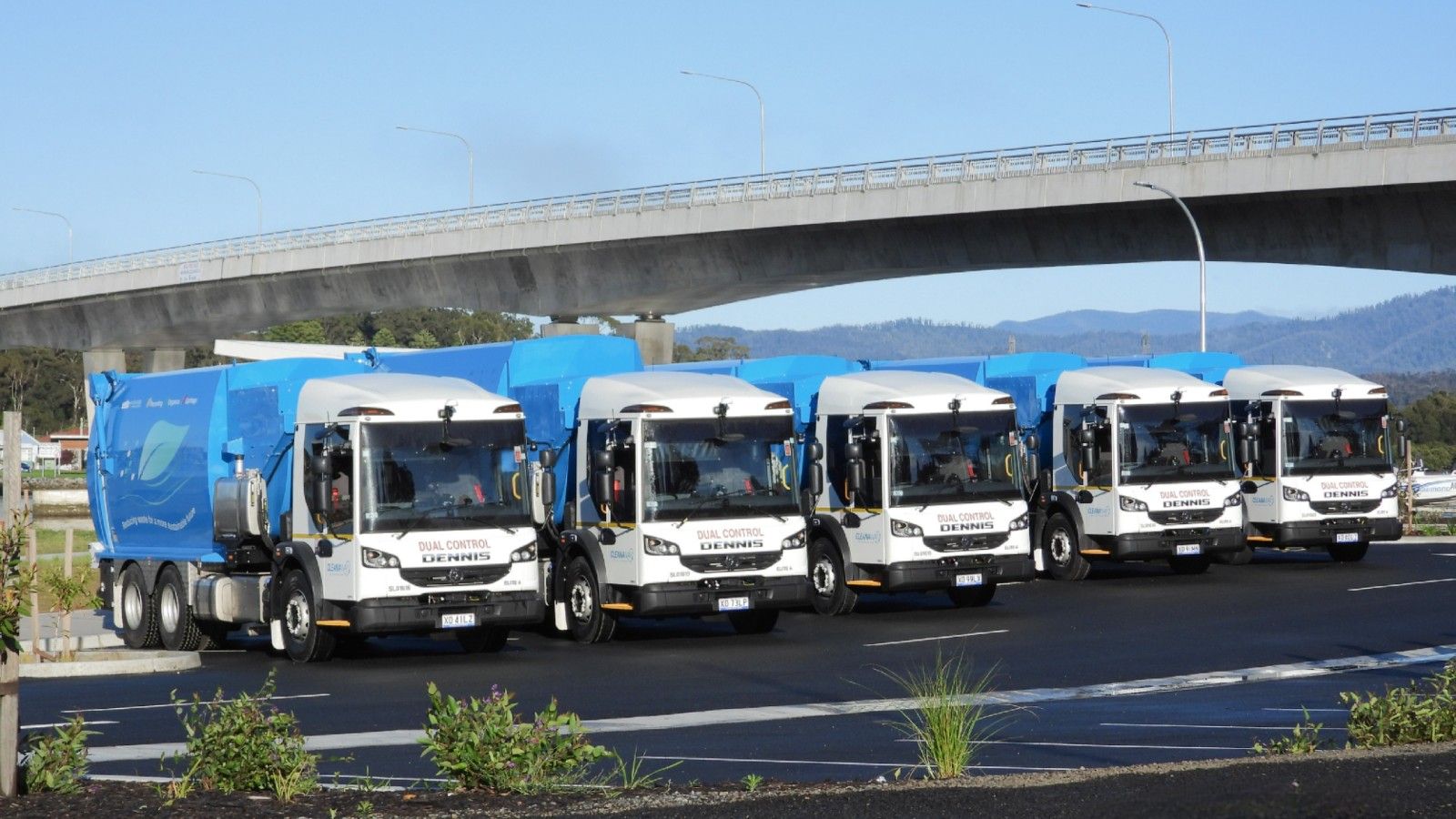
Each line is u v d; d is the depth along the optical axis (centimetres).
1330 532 3275
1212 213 5825
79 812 986
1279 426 3284
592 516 2433
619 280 7781
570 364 2634
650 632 2573
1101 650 2177
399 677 2044
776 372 3006
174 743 1498
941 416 2708
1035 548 3216
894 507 2658
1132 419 3084
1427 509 6031
